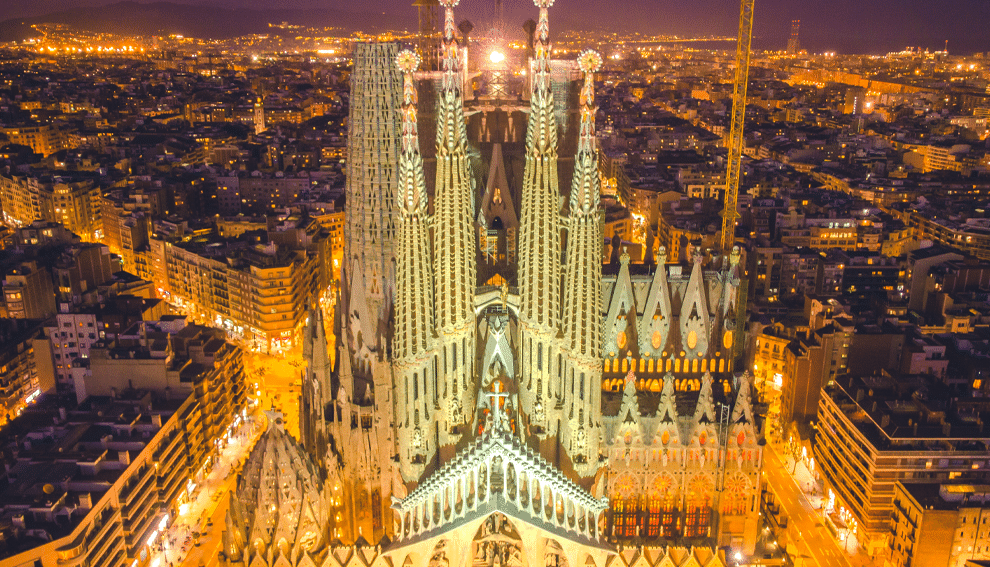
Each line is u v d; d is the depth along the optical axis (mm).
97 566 122000
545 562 122312
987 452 140250
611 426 132625
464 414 125500
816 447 169750
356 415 128125
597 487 125250
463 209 116188
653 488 133500
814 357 178625
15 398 190250
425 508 118625
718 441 130250
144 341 165625
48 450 134000
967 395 163875
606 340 140500
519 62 132250
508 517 117688
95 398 158125
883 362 183625
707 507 134625
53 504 117812
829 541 150375
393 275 132625
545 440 124875
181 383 159000
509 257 132375
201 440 163625
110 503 126750
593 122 112812
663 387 131375
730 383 142250
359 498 132250
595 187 114312
